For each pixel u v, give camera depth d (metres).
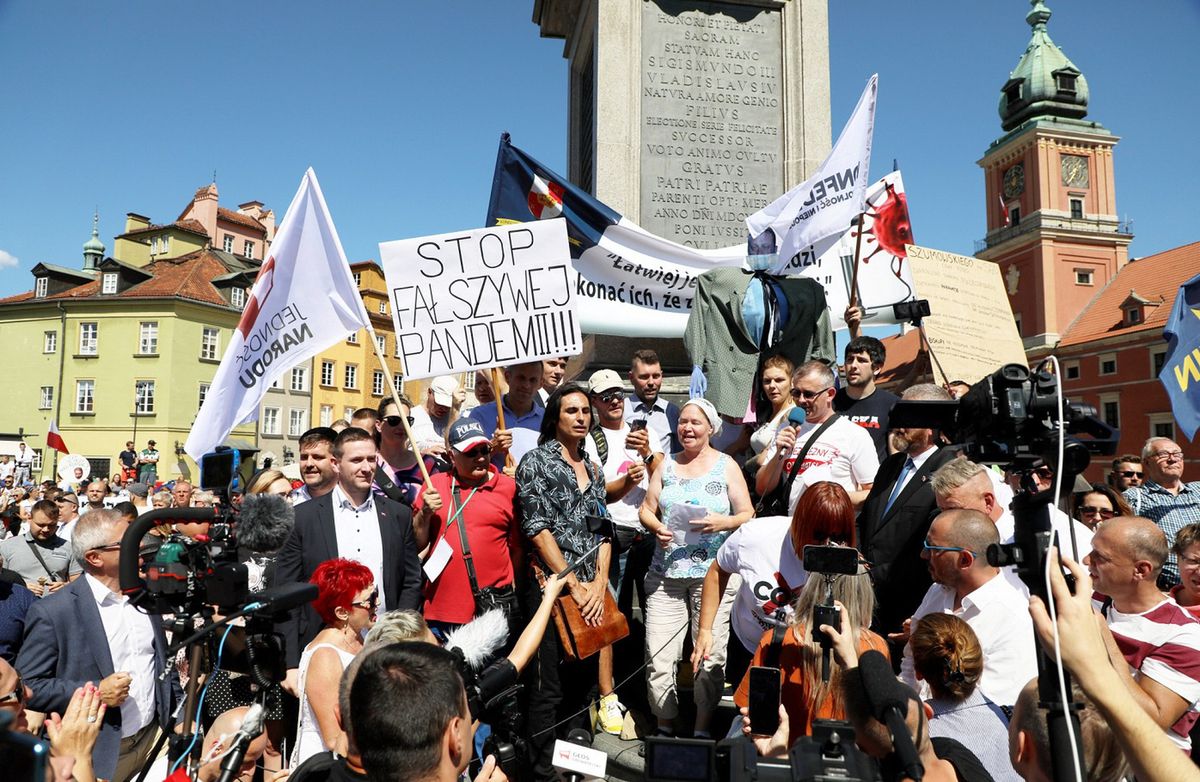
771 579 3.59
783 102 7.38
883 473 4.18
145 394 49.53
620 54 7.13
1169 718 2.73
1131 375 51.84
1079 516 4.81
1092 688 1.57
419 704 1.77
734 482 4.45
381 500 4.34
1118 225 63.56
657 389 5.77
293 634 3.80
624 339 7.18
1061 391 1.77
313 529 4.18
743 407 5.91
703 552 4.40
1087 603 1.63
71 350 50.69
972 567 2.97
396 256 4.79
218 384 4.69
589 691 4.13
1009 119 70.56
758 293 6.00
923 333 6.62
